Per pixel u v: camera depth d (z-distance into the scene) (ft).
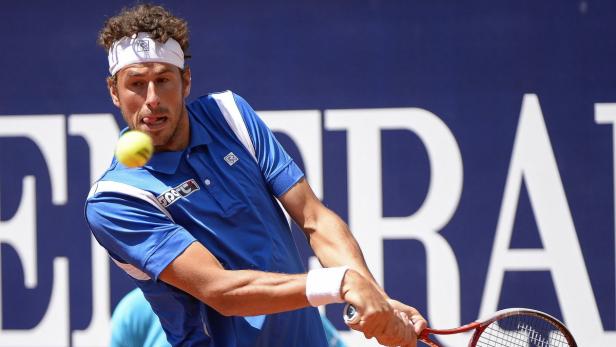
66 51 62.13
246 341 34.27
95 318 61.93
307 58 60.80
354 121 60.59
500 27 59.67
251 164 35.09
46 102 62.28
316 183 60.85
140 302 46.75
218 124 35.40
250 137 35.55
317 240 35.27
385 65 60.29
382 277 60.49
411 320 34.73
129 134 32.09
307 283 30.81
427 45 60.08
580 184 59.47
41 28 62.13
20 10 62.13
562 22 59.47
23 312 62.28
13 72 62.34
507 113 59.77
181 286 32.27
